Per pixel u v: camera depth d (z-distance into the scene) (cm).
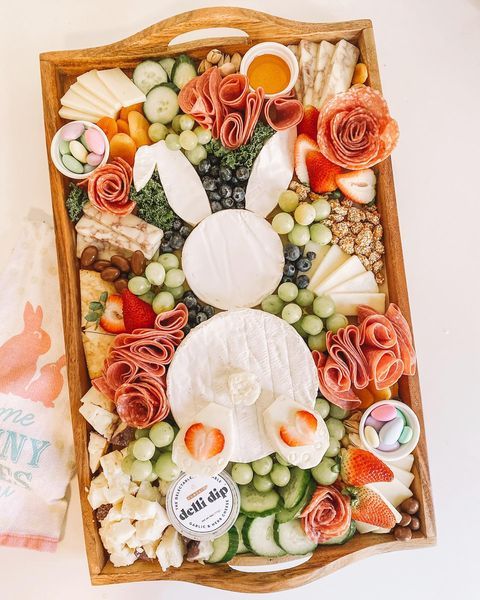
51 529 79
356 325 75
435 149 85
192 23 73
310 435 68
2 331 79
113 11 85
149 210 74
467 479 83
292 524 72
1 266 83
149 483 72
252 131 74
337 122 72
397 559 82
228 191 74
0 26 85
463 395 83
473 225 85
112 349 70
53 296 80
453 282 84
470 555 83
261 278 74
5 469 77
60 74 77
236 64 76
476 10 86
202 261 74
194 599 81
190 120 73
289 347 70
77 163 73
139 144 75
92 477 72
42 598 80
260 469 70
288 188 75
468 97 86
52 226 82
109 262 74
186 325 72
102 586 81
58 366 79
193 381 70
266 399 70
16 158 84
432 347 84
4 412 77
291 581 69
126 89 75
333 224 74
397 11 86
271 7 86
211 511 71
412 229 85
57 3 85
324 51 76
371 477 70
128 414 69
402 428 71
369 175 75
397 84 85
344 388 70
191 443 68
